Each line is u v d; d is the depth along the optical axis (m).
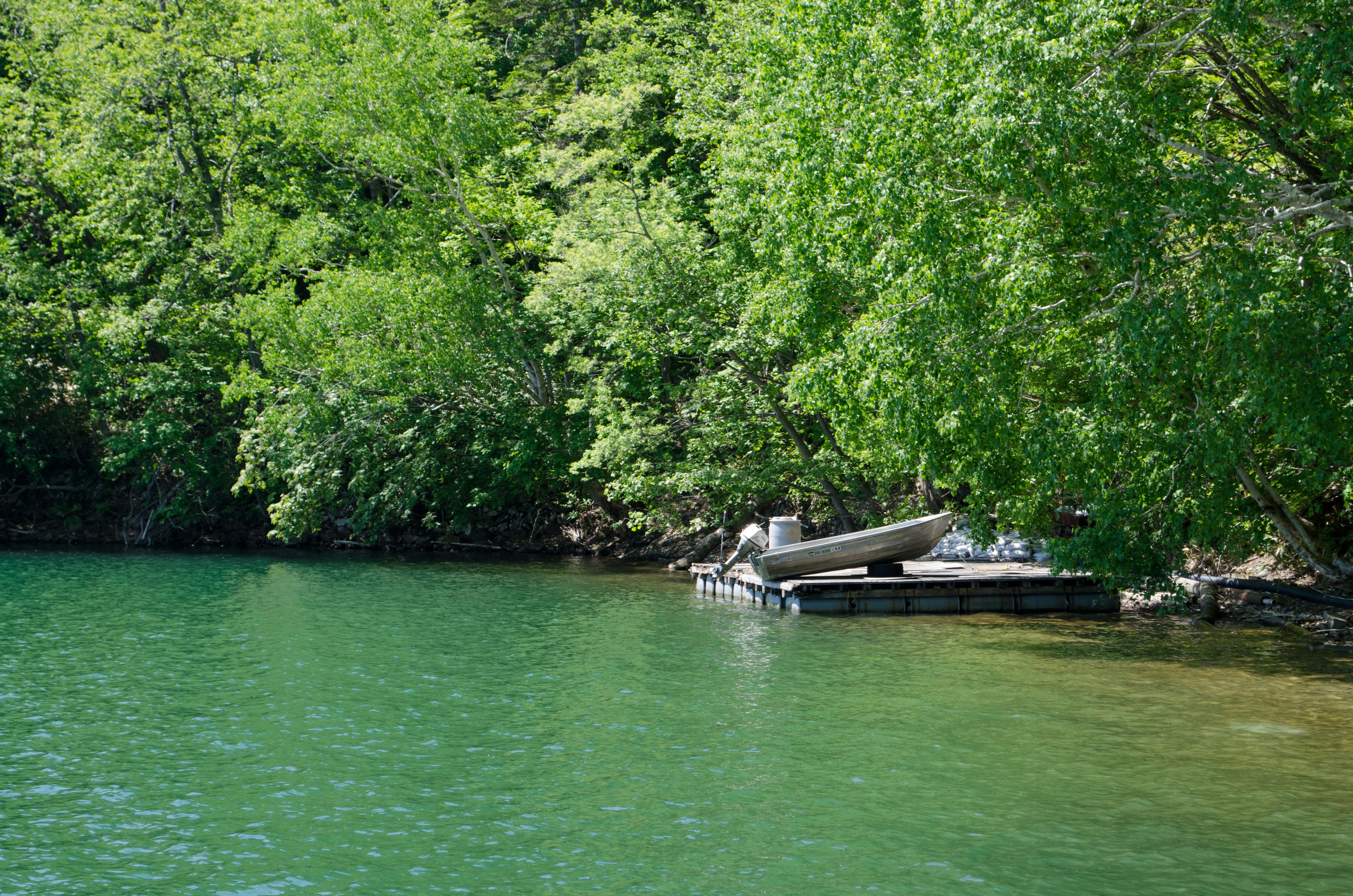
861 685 15.02
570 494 35.59
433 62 33.28
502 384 34.62
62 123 40.62
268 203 40.44
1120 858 8.74
